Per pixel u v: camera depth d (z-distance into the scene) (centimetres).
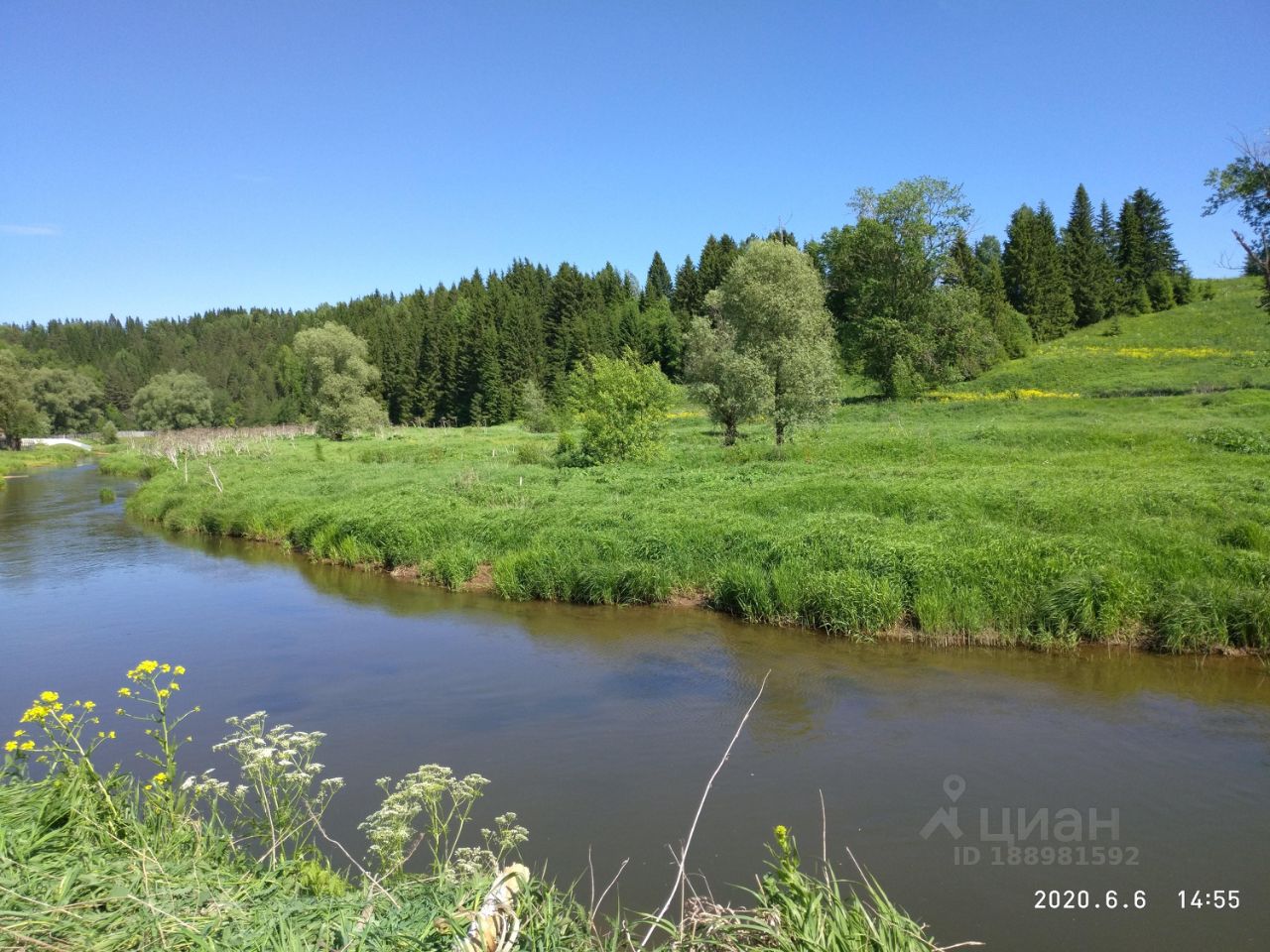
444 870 462
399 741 877
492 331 8338
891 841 653
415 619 1413
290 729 913
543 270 12306
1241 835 659
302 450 4812
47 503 3297
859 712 940
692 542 1572
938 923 545
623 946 418
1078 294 7769
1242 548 1357
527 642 1255
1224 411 3375
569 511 1895
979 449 2825
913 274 5709
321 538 2014
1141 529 1443
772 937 368
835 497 1880
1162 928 538
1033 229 7519
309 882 480
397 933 356
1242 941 524
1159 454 2525
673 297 9625
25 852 411
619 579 1479
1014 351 6556
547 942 359
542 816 701
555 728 905
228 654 1221
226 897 391
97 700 1023
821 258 6756
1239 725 892
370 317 11969
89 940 343
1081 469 2192
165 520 2642
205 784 557
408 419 9069
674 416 5731
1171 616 1144
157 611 1505
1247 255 1959
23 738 775
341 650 1235
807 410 2975
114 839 448
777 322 3050
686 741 862
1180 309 7538
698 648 1204
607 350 8462
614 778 773
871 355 5709
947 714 930
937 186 5612
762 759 813
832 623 1262
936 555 1316
